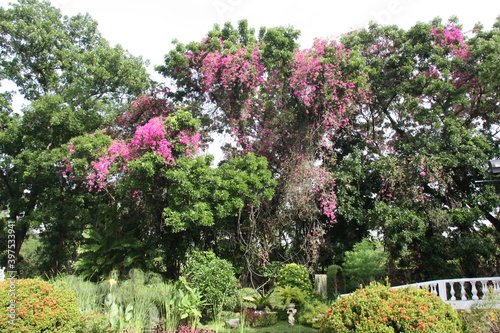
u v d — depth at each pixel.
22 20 14.45
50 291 6.09
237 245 12.01
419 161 10.93
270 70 12.34
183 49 13.08
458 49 12.16
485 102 12.46
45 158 11.82
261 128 12.77
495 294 6.67
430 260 10.89
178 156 10.89
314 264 11.79
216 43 12.55
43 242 14.78
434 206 11.06
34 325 5.53
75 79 13.60
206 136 13.32
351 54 11.74
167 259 11.93
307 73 11.43
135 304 8.15
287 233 12.55
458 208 10.75
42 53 14.96
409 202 11.05
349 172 11.95
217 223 11.31
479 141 11.03
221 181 10.58
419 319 4.86
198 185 10.48
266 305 9.49
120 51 13.89
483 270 11.34
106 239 11.76
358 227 12.79
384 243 11.33
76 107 13.18
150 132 10.46
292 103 12.31
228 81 11.84
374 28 13.22
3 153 14.14
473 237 10.50
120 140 12.34
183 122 10.81
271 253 12.33
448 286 10.11
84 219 13.45
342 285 10.09
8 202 14.73
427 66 12.41
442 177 10.84
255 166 10.98
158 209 11.73
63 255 14.33
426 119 11.64
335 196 11.59
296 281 9.77
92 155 11.38
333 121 11.47
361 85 11.63
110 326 6.82
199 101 13.41
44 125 12.84
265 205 12.07
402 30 12.88
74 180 12.82
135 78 14.23
